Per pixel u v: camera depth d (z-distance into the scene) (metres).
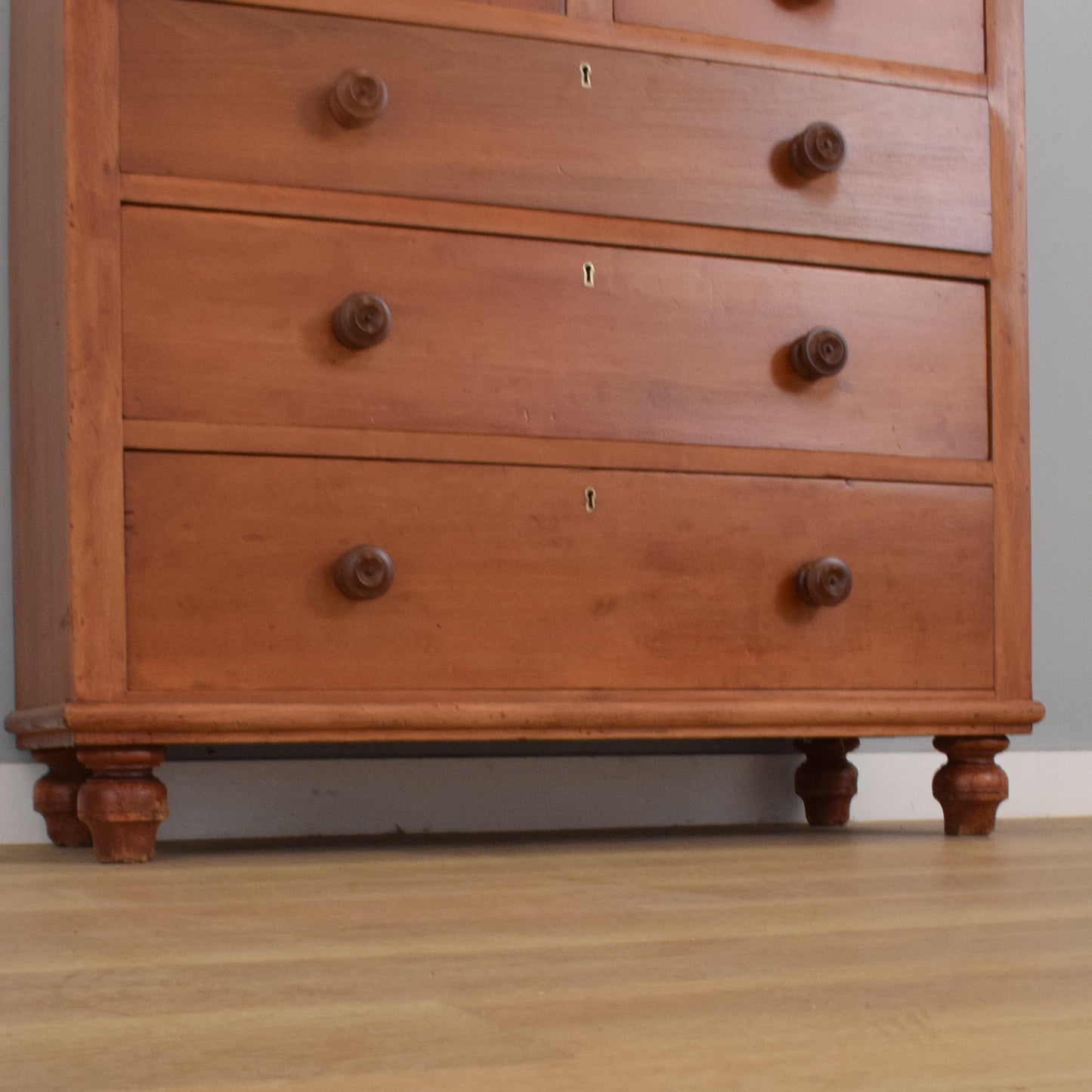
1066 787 2.50
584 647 1.69
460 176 1.67
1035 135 2.60
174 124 1.58
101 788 1.54
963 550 1.89
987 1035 0.65
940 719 1.84
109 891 1.28
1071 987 0.78
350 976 0.82
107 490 1.54
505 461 1.67
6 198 2.04
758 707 1.74
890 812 2.39
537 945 0.93
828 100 1.85
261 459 1.59
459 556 1.65
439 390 1.66
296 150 1.62
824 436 1.83
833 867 1.48
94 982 0.80
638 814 2.24
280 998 0.75
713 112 1.79
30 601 1.82
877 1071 0.58
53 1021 0.69
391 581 1.60
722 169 1.79
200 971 0.84
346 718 1.57
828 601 1.77
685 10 1.79
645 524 1.73
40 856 1.68
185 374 1.57
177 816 1.99
